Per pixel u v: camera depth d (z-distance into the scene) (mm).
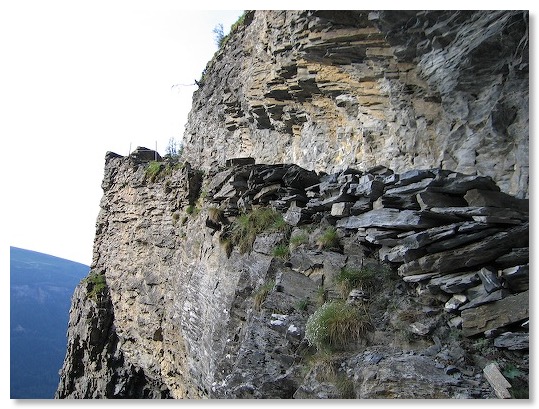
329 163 12469
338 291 6293
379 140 10484
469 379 4453
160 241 17734
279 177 9625
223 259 10156
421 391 4453
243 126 19125
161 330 16328
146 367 17219
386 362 4875
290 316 6484
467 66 7961
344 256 6766
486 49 7645
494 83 7738
